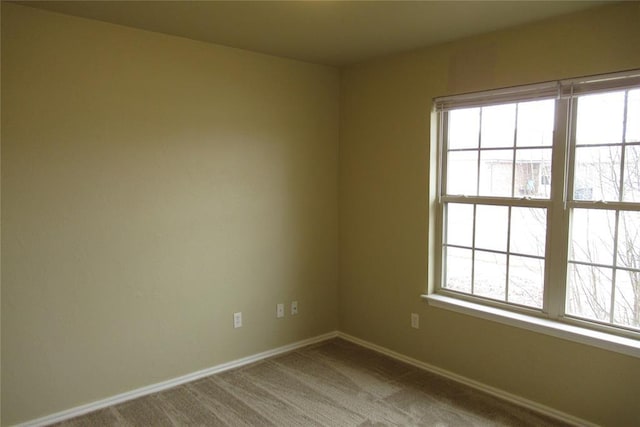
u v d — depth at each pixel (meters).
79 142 2.61
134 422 2.61
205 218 3.14
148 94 2.84
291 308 3.70
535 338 2.73
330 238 3.92
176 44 2.94
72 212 2.61
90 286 2.70
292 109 3.56
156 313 2.96
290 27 2.73
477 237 3.07
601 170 2.50
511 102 2.78
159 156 2.91
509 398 2.86
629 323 2.45
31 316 2.52
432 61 3.15
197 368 3.18
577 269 2.62
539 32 2.62
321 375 3.22
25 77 2.42
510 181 2.88
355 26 2.72
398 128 3.39
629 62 2.31
